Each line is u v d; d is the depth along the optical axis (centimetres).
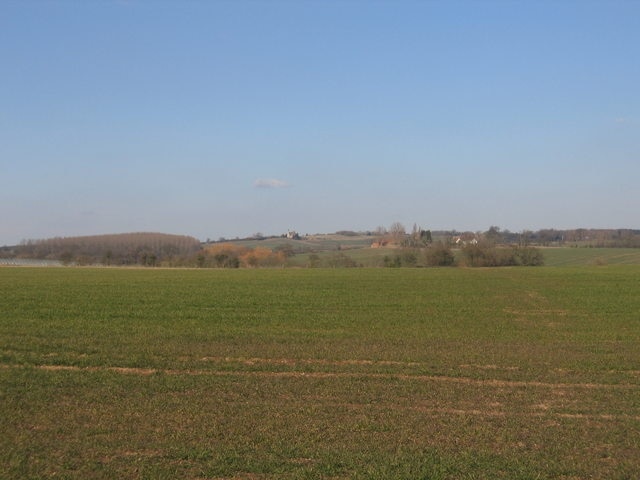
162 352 2025
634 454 1042
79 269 8006
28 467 949
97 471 940
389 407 1330
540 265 8788
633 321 2962
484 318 3042
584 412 1300
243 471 947
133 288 4628
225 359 1919
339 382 1582
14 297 3825
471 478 927
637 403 1383
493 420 1228
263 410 1292
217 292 4328
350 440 1093
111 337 2341
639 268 7156
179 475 930
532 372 1733
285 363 1858
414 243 12412
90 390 1467
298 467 960
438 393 1461
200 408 1304
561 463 991
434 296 4128
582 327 2752
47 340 2242
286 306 3478
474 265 8756
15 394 1417
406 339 2358
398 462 982
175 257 10388
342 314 3138
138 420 1209
